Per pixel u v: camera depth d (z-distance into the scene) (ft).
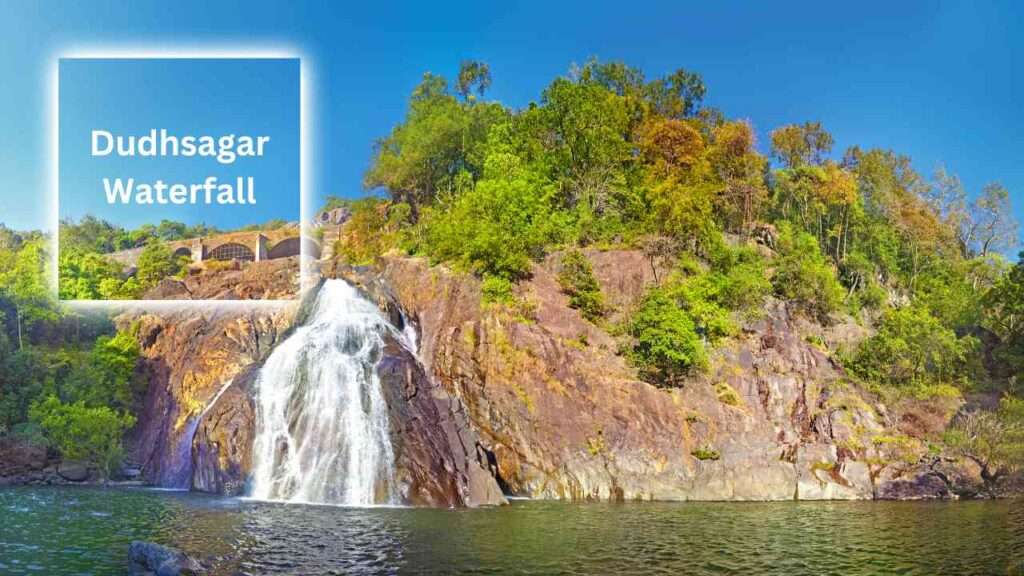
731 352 225.35
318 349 184.85
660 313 214.90
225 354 222.28
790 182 359.66
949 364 253.65
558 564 101.19
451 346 209.87
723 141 349.41
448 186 322.75
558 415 196.13
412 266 240.32
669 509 162.61
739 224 333.01
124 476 201.98
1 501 152.66
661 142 330.54
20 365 227.40
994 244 399.03
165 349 238.89
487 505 164.04
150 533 117.60
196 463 174.70
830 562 107.55
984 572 102.73
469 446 178.91
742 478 191.11
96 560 99.91
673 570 99.66
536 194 281.95
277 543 110.83
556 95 328.70
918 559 110.52
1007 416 221.46
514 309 214.07
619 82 394.32
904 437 215.10
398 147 345.72
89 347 257.75
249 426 170.81
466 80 412.36
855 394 229.25
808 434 212.23
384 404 170.30
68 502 151.74
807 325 266.16
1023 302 281.13
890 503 183.52
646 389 199.11
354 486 158.51
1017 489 205.26
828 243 353.72
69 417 201.67
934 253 366.84
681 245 268.00
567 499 185.06
